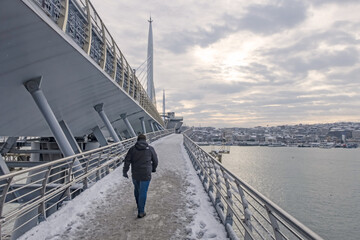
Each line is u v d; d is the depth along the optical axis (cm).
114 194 629
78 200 561
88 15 949
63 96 1005
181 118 9769
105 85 1239
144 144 457
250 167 10056
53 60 731
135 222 435
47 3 625
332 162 13162
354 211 5112
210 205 525
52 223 430
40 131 1119
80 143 2056
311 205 5503
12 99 754
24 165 1312
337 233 4141
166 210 495
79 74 931
